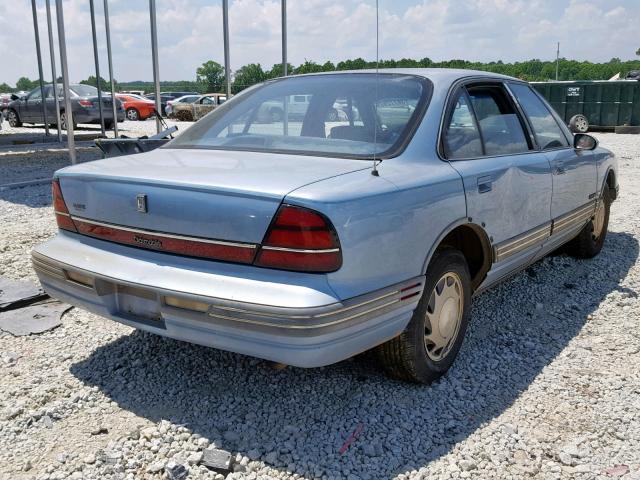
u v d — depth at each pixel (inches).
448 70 154.8
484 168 140.1
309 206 99.9
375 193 108.9
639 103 803.4
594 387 134.2
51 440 111.6
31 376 134.0
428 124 132.3
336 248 101.3
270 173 110.8
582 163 197.2
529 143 170.6
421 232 118.2
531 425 119.3
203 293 102.9
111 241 119.4
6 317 164.6
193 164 121.8
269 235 101.0
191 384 131.9
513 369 142.6
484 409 125.0
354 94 140.8
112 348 148.6
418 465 106.7
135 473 102.8
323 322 98.8
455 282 135.9
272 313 98.0
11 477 101.0
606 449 111.6
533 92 186.9
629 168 480.1
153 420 118.6
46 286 129.1
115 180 116.3
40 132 764.6
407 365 125.7
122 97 1119.0
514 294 192.4
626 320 172.1
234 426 116.6
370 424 118.3
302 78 156.2
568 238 201.6
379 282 109.5
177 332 109.0
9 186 355.3
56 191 129.3
